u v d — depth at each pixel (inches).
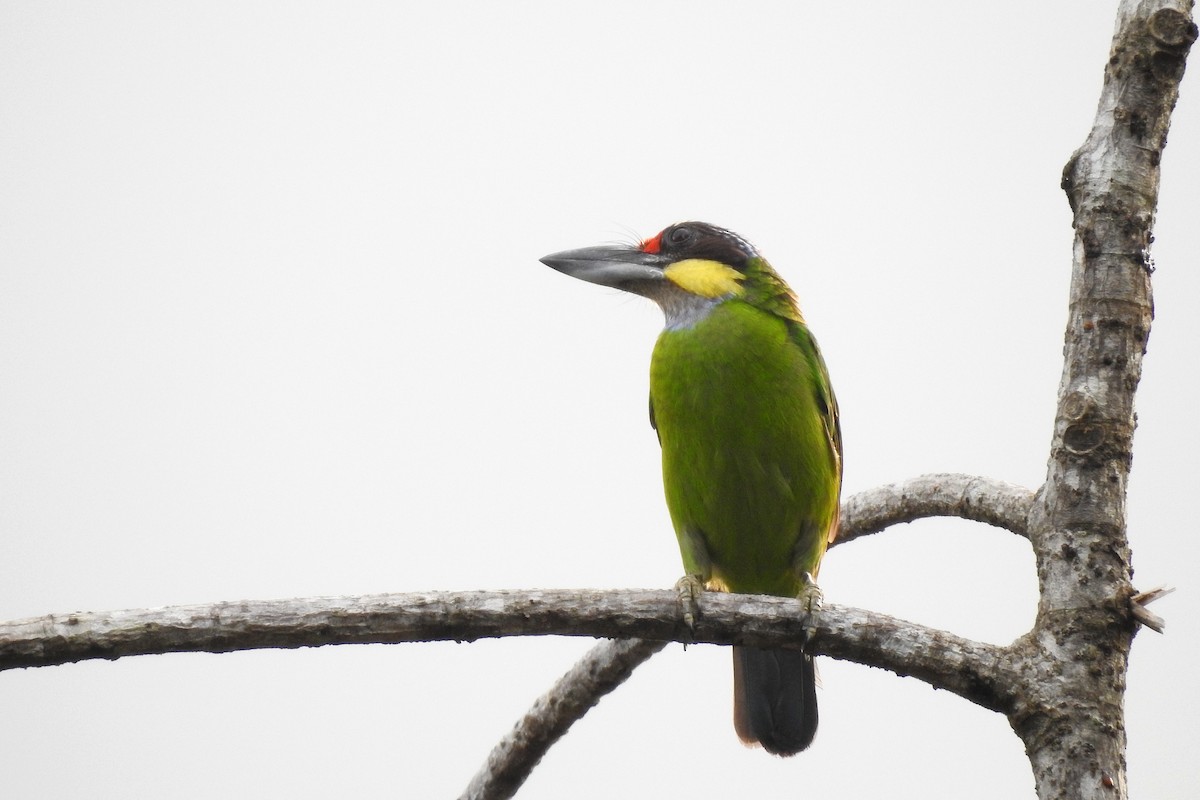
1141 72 352.5
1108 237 352.5
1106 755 328.5
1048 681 336.2
